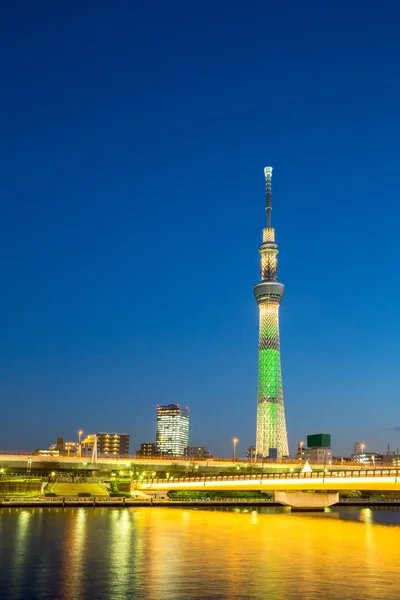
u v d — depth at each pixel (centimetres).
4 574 8669
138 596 7431
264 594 7531
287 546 11438
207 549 11006
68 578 8425
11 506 18838
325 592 7644
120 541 11850
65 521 15150
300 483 16538
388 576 8588
